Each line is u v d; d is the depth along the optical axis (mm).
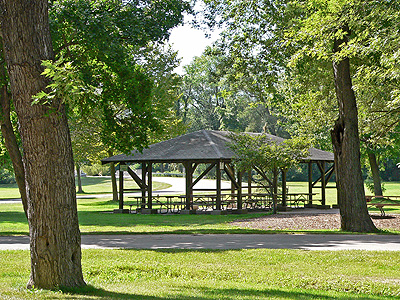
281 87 28781
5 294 7492
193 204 27594
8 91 19469
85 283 8492
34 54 8133
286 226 19703
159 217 25312
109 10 19078
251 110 72500
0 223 22562
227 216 25109
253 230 17641
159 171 97125
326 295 7973
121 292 8023
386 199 35469
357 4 14172
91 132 35469
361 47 14344
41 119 8117
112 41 18156
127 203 37750
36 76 8102
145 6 20578
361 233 16750
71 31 19047
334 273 9781
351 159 17766
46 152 8141
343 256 11391
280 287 8789
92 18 17328
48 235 8164
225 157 26578
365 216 17547
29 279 8656
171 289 8383
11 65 8148
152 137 35938
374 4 14477
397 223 20281
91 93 7551
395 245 13477
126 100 20656
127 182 71438
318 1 15039
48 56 8320
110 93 20484
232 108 75438
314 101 26688
